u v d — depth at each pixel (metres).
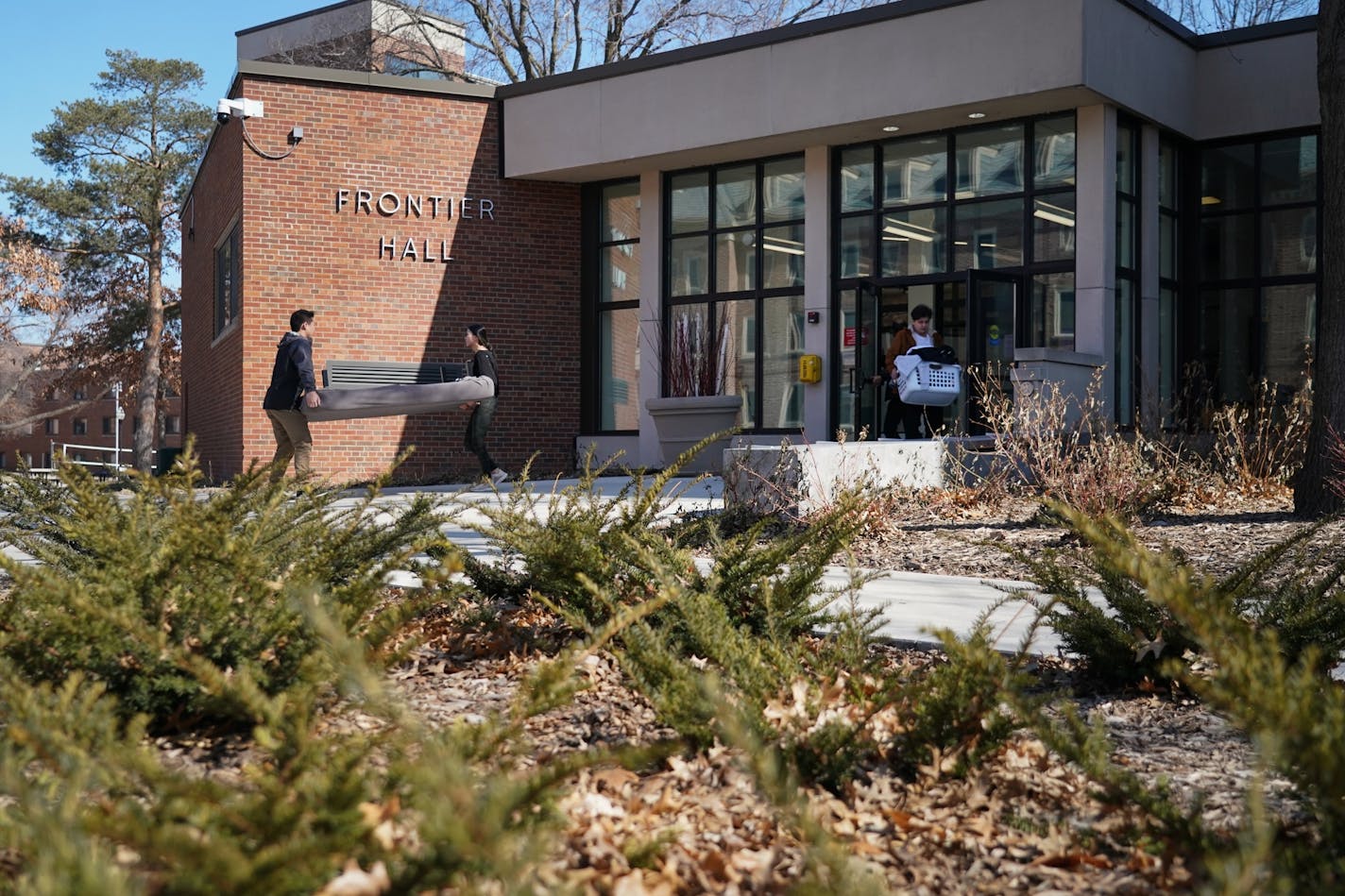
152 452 40.78
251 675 3.15
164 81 42.00
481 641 4.61
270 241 17.00
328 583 4.03
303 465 12.52
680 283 18.20
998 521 9.19
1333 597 3.91
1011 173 15.57
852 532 4.51
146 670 3.17
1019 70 14.38
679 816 2.81
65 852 1.50
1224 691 2.13
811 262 16.92
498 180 18.25
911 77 15.13
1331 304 9.29
